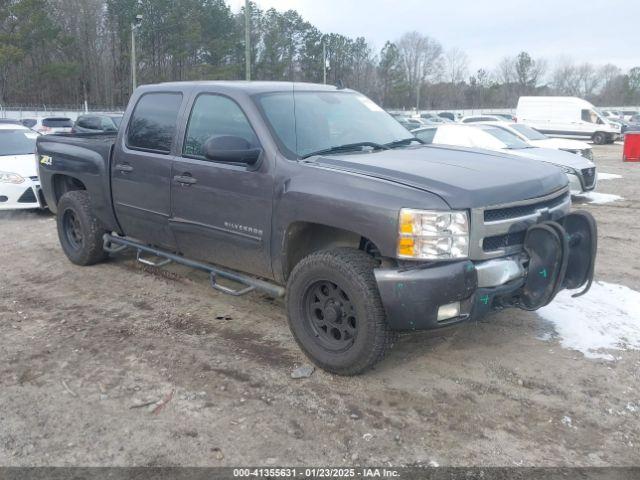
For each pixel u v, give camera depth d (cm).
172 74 6284
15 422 350
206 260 499
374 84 8444
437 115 4859
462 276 352
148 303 545
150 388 388
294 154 423
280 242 418
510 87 10294
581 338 456
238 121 453
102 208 591
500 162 430
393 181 370
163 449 323
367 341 373
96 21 6988
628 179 1517
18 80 6412
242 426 344
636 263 679
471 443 328
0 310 530
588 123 3002
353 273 372
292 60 6197
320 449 323
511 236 381
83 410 362
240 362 423
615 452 320
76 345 453
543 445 326
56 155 647
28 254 722
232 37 6038
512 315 500
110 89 7081
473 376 401
